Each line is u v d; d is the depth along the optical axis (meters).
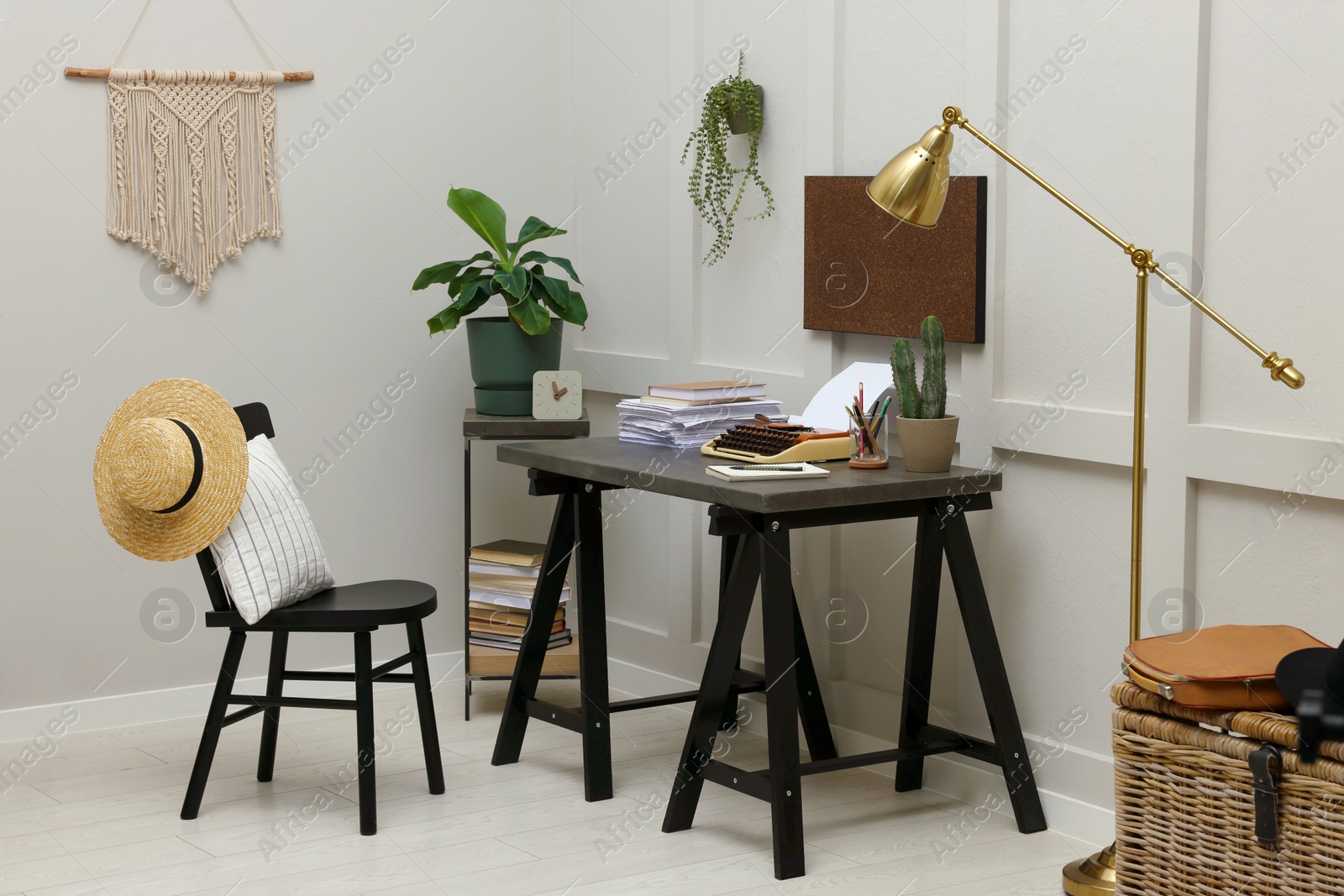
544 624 3.38
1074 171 2.84
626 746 3.56
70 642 3.73
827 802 3.14
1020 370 2.99
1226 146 2.57
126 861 2.80
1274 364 2.25
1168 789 2.26
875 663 3.40
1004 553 3.06
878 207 3.20
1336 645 2.46
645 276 4.04
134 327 3.76
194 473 2.89
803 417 3.22
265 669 4.01
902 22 3.18
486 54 4.21
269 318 3.94
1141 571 2.59
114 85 3.68
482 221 3.79
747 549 2.82
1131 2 2.71
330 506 4.07
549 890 2.64
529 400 3.86
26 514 3.66
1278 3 2.47
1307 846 2.04
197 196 3.80
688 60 3.78
